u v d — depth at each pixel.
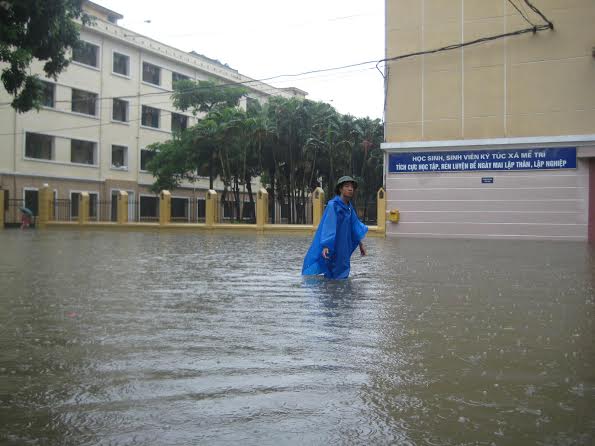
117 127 39.88
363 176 36.50
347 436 2.56
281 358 3.84
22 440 2.53
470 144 19.22
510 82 18.81
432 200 19.97
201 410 2.88
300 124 32.84
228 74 49.03
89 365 3.67
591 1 17.89
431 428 2.65
